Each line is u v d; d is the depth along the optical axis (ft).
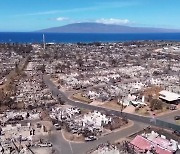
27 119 547.90
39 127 504.43
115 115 568.82
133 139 443.73
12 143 437.99
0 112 577.02
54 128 501.97
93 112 579.89
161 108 599.98
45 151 414.00
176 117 553.23
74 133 477.36
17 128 496.64
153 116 566.77
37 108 610.65
